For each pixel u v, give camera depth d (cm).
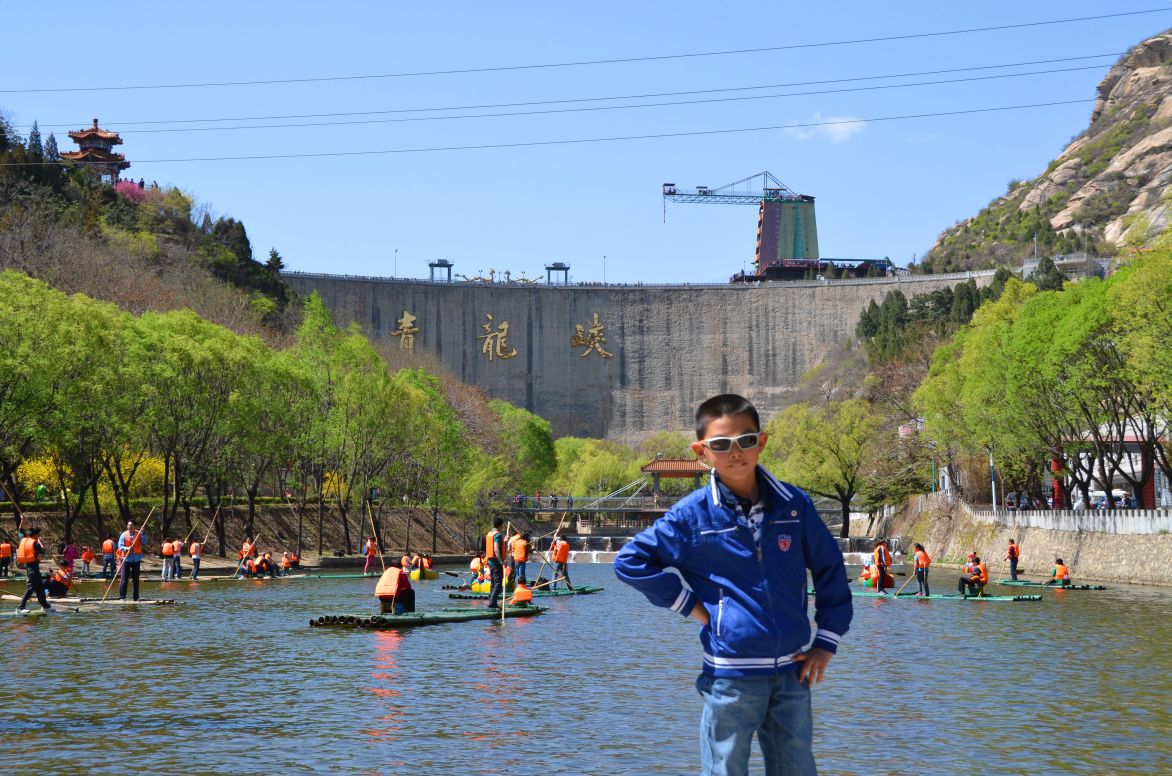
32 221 12262
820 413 12619
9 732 1641
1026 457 7994
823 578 853
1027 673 2359
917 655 2702
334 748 1529
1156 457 6856
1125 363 6066
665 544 840
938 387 8738
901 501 11875
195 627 3325
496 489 12338
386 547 10869
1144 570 6097
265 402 8094
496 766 1422
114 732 1642
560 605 4459
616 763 1443
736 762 824
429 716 1789
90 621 3512
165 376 7138
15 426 6406
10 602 4256
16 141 17112
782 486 846
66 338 6562
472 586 5169
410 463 10562
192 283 14062
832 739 1623
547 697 1994
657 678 2250
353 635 3098
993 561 8269
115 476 8575
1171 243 5709
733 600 828
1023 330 6862
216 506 9244
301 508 9525
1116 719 1786
